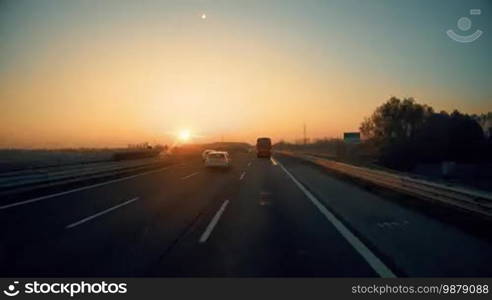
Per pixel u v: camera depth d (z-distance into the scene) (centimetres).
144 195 1820
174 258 802
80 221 1194
